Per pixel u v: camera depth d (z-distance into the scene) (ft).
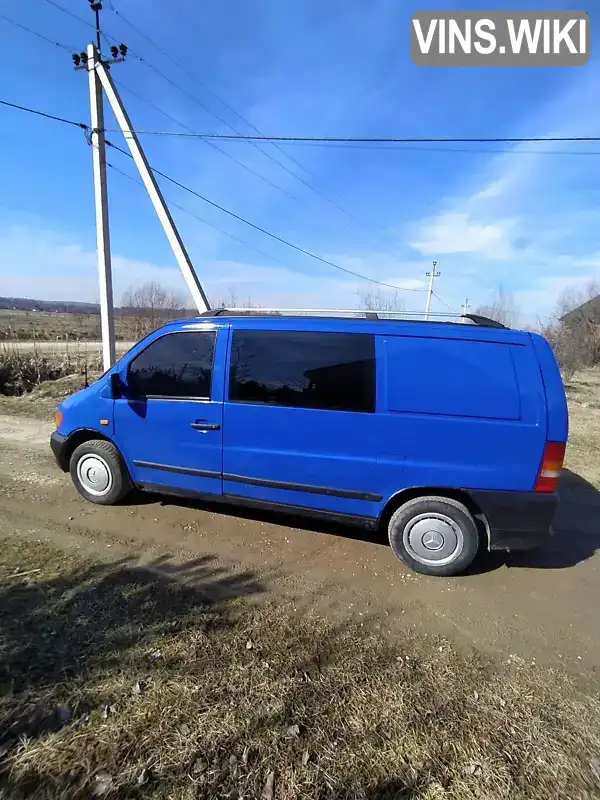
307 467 11.78
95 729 6.32
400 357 11.10
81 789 5.53
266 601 9.82
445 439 10.80
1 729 6.23
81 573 10.47
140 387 13.53
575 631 9.36
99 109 34.50
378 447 11.19
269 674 7.54
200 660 7.75
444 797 5.69
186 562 11.35
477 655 8.45
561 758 6.31
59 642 7.97
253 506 12.67
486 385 10.64
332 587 10.61
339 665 7.90
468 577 11.38
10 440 22.72
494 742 6.51
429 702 7.18
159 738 6.24
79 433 14.56
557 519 15.23
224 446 12.51
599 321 84.33
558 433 10.37
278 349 11.96
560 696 7.50
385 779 5.86
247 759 6.01
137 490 15.83
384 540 13.20
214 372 12.49
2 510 14.01
